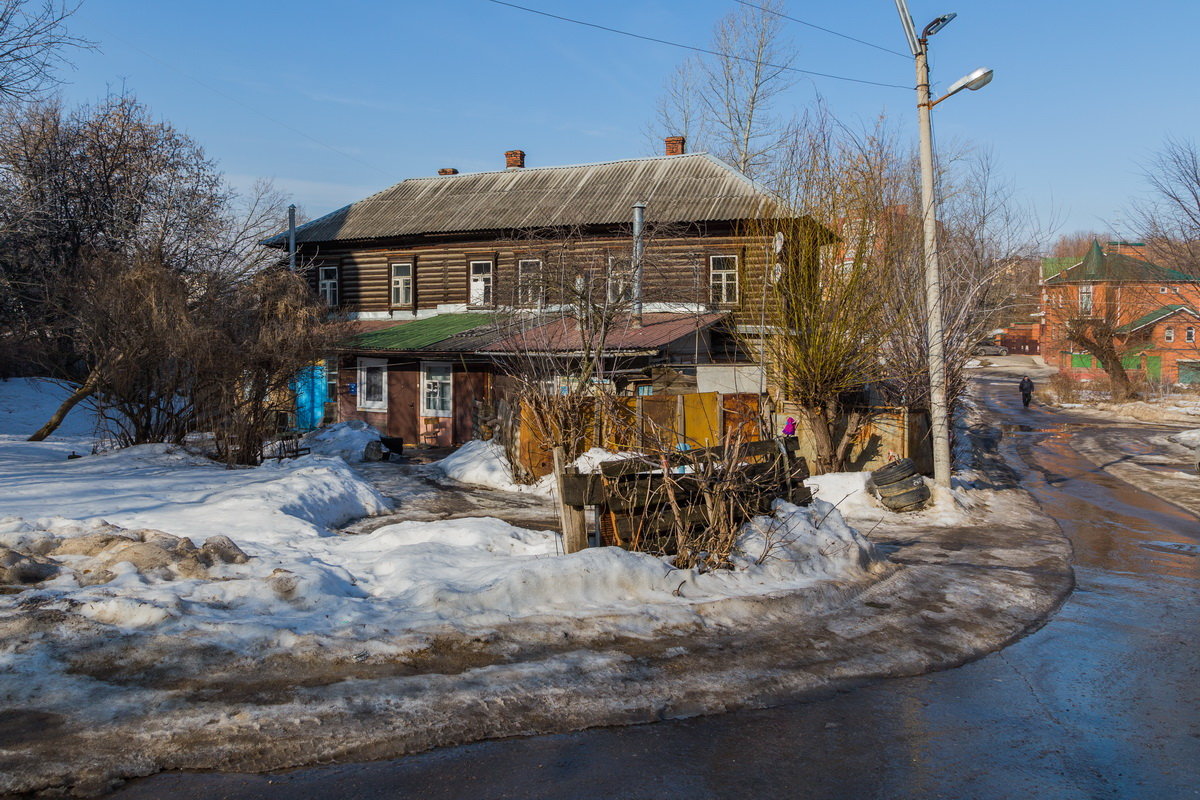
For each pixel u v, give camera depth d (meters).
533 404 13.76
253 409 15.84
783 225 16.20
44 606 6.04
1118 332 50.69
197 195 31.78
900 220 20.03
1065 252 82.75
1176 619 8.52
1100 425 37.41
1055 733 5.44
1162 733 5.50
